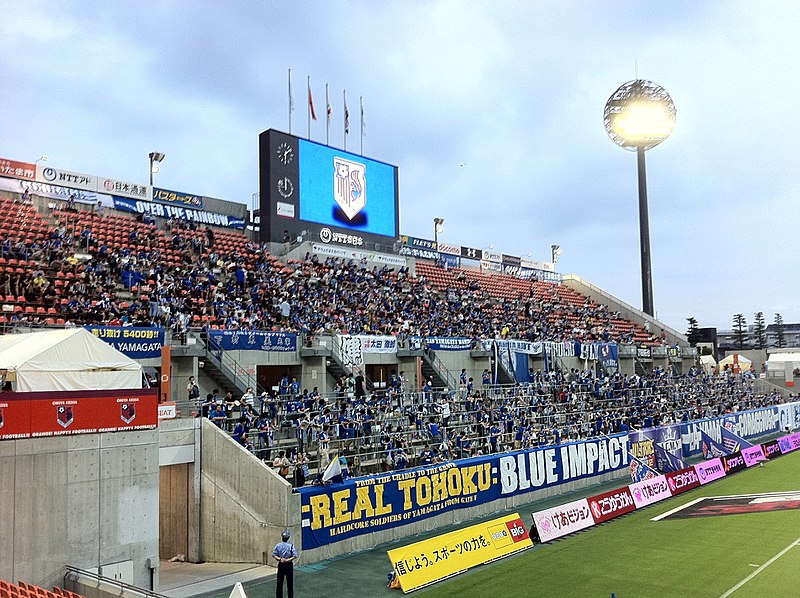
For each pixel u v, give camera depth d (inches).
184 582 788.0
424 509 986.7
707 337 3376.0
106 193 1731.1
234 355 1268.5
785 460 1633.9
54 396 705.6
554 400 1717.5
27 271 1243.2
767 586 723.4
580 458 1286.9
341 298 1711.4
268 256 1753.2
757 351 3312.0
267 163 1806.1
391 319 1738.4
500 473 1114.1
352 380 1355.8
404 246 2368.4
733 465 1488.7
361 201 2039.9
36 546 679.7
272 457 1008.2
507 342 1830.7
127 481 757.9
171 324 1227.9
